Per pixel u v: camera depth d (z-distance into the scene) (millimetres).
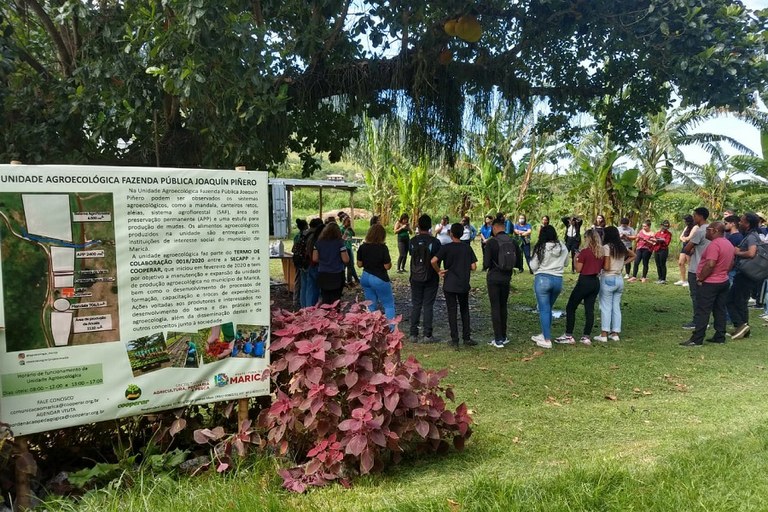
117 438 3535
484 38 7730
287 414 3369
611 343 7605
